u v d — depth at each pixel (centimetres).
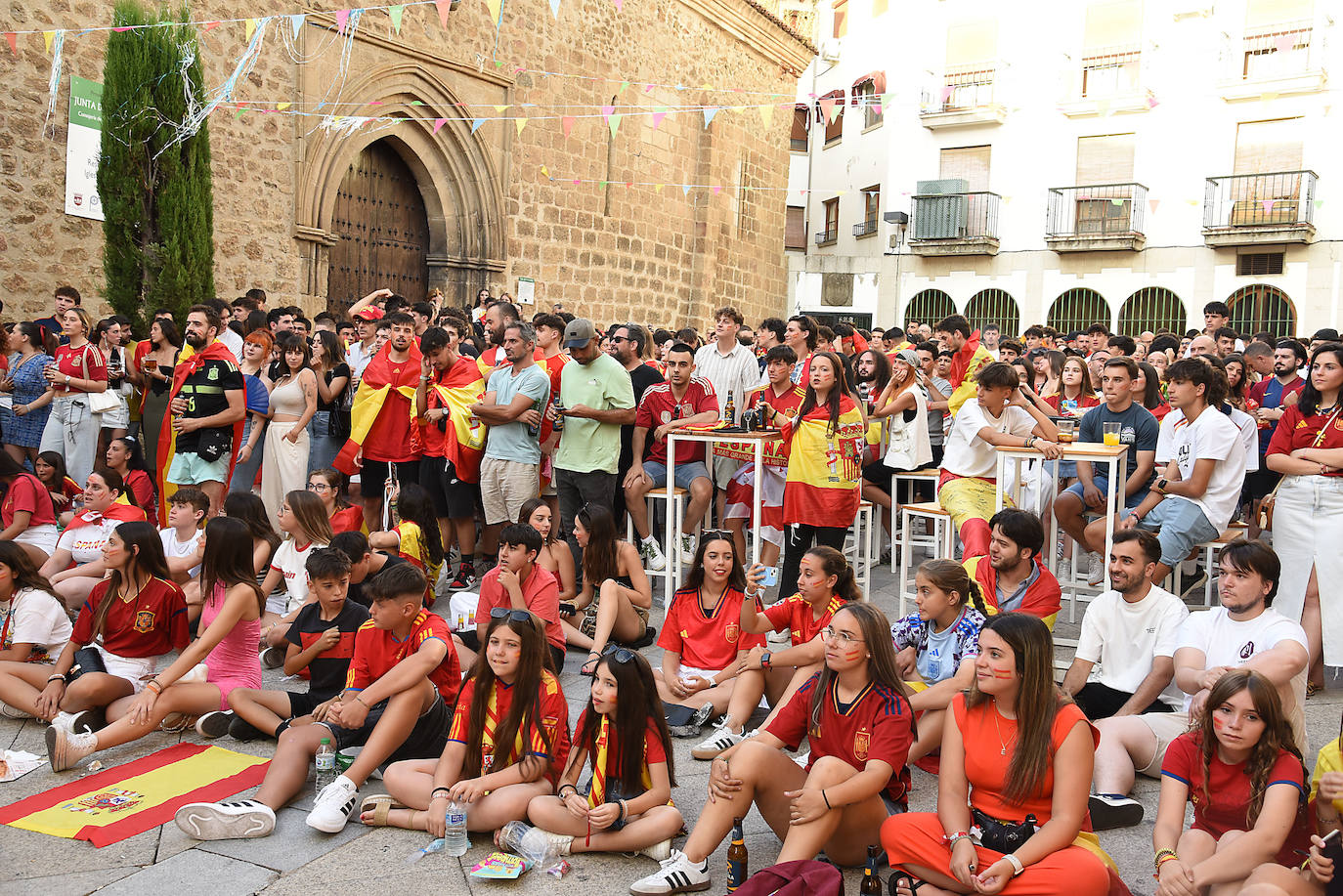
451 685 463
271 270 1194
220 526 502
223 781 430
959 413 628
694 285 1986
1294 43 2214
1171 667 450
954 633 457
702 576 521
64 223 998
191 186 925
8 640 516
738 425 709
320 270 1259
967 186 2625
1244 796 329
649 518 741
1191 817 413
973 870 319
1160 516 606
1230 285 2314
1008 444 597
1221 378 597
